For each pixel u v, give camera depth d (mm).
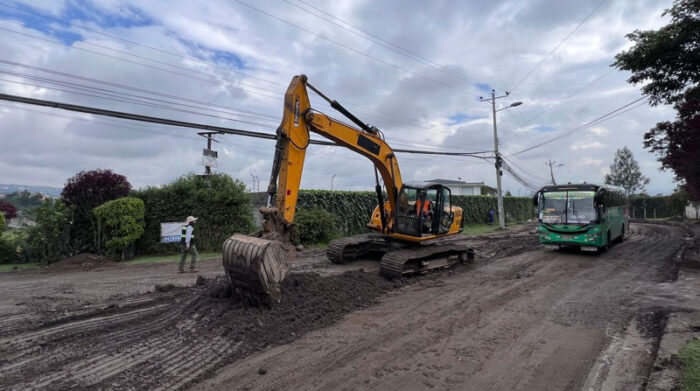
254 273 5566
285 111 6926
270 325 5410
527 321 6055
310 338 5262
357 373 4223
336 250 11008
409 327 5758
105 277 9789
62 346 4855
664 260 11945
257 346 4883
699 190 16938
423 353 4781
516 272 10305
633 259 12297
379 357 4652
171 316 5910
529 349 4926
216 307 5977
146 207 14188
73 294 7832
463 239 19656
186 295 7234
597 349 4930
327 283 7453
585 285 8633
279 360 4523
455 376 4168
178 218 14547
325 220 16375
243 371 4230
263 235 6160
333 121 8281
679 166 14781
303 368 4328
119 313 6273
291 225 6625
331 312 6332
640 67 11664
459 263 11586
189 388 3846
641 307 6734
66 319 5918
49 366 4285
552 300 7332
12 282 9242
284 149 6793
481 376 4172
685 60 11094
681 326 5395
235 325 5316
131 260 13023
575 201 13422
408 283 8875
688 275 9336
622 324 5898
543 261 12102
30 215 12859
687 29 10375
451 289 8289
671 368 4102
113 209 12883
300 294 6570
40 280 9461
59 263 11797
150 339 5039
